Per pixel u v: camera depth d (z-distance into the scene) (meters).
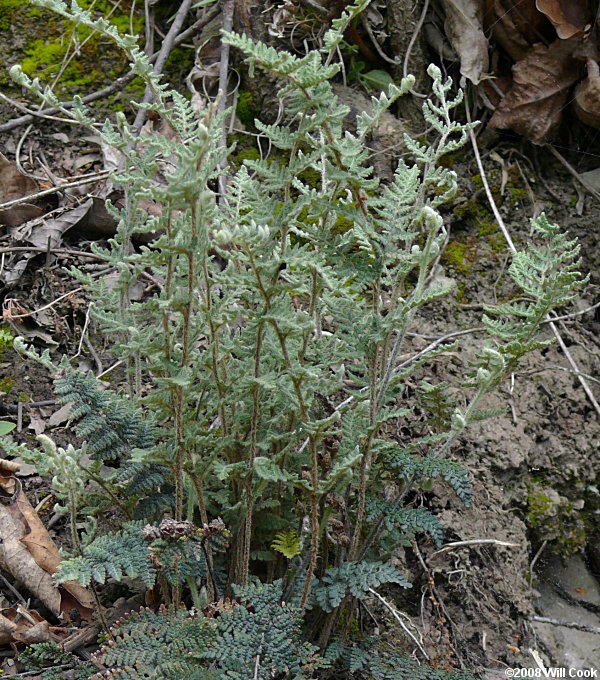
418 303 0.70
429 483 0.77
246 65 1.10
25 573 0.80
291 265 0.67
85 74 1.13
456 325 1.01
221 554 0.77
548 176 1.11
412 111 1.10
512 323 0.78
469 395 0.96
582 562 0.96
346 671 0.78
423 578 0.88
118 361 0.95
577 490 0.96
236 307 0.72
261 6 1.10
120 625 0.72
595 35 1.06
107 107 1.11
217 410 0.75
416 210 0.73
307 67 0.68
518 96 1.08
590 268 1.07
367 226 0.70
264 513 0.77
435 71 0.75
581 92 1.07
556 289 0.76
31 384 0.94
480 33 1.08
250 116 1.10
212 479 0.76
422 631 0.85
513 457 0.93
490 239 1.07
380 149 1.07
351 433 0.75
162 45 1.12
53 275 0.99
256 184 0.74
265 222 0.69
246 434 0.76
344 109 0.68
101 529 0.79
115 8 1.18
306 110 0.69
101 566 0.70
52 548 0.82
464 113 1.11
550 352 1.01
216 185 1.03
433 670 0.75
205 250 0.67
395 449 0.77
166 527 0.69
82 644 0.77
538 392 0.98
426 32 1.11
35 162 1.07
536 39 1.08
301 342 0.78
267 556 0.76
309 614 0.78
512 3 1.07
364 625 0.83
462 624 0.87
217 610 0.71
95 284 0.80
